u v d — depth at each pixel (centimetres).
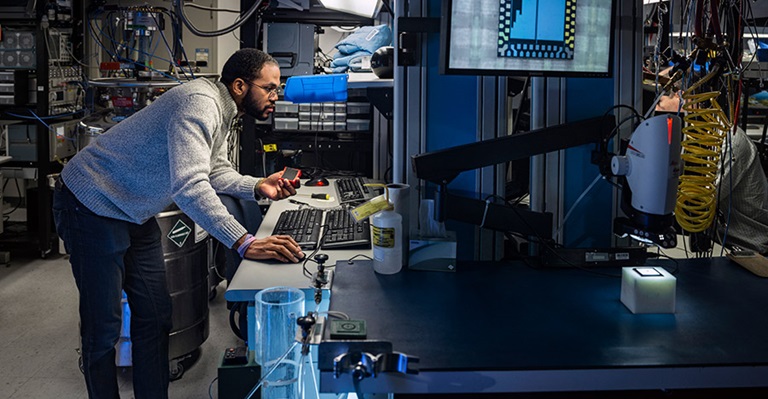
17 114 439
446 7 161
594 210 198
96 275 211
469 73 167
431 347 129
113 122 357
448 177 174
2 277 411
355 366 119
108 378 219
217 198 196
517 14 166
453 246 175
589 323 142
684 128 186
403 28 183
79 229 209
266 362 167
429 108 189
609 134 187
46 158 436
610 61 177
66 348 315
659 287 146
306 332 139
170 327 236
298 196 287
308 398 168
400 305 152
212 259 368
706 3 195
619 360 124
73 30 456
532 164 195
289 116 338
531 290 162
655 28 248
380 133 337
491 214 182
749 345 131
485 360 124
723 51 185
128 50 376
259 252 191
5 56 427
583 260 179
